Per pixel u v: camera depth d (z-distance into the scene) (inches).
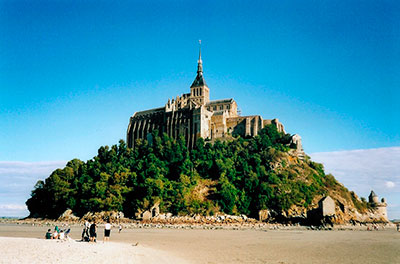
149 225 6161.4
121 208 7027.6
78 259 2112.5
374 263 2431.1
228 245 3410.4
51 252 2335.1
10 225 6899.6
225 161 7854.3
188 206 6850.4
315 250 3100.4
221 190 7057.1
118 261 2144.4
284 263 2343.8
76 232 4886.8
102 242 3272.6
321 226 6412.4
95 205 7096.5
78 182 7775.6
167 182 7214.6
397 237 4746.6
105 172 7755.9
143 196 6894.7
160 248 3065.9
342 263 2399.1
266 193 7071.9
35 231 5049.2
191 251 2876.5
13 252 2290.8
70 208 7632.9
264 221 6835.6
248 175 7509.8
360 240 4178.2
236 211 6988.2
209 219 6619.1
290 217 6801.2
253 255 2696.9
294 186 7411.4
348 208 7372.1
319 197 7327.8
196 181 7519.7
